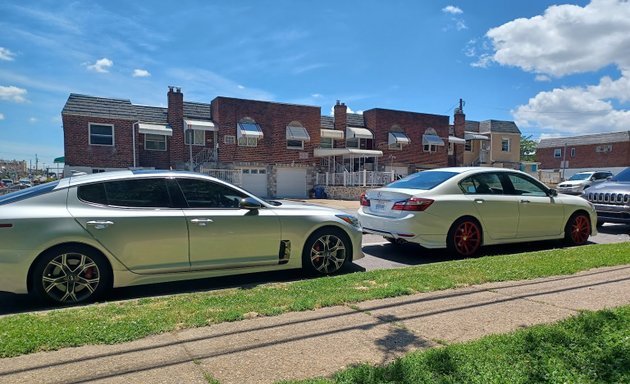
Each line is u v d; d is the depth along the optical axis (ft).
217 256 17.88
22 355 10.21
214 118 94.27
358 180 91.30
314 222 19.84
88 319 12.64
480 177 25.12
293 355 10.27
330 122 111.65
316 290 15.74
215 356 10.19
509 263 20.03
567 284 16.48
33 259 15.08
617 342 10.65
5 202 15.60
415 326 12.16
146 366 9.66
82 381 8.97
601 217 33.94
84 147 83.87
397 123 113.09
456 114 129.08
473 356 9.98
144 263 16.66
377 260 23.72
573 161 174.19
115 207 16.63
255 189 96.53
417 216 22.76
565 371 9.33
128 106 89.51
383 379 8.97
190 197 17.93
